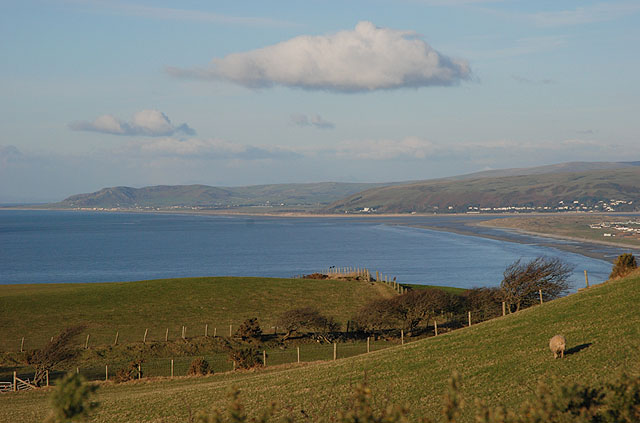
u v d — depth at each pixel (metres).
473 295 67.81
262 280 89.62
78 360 51.28
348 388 28.92
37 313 67.06
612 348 25.00
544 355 26.84
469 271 170.75
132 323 64.50
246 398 30.27
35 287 83.75
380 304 64.06
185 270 192.88
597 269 152.88
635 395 11.78
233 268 196.75
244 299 77.06
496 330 35.91
